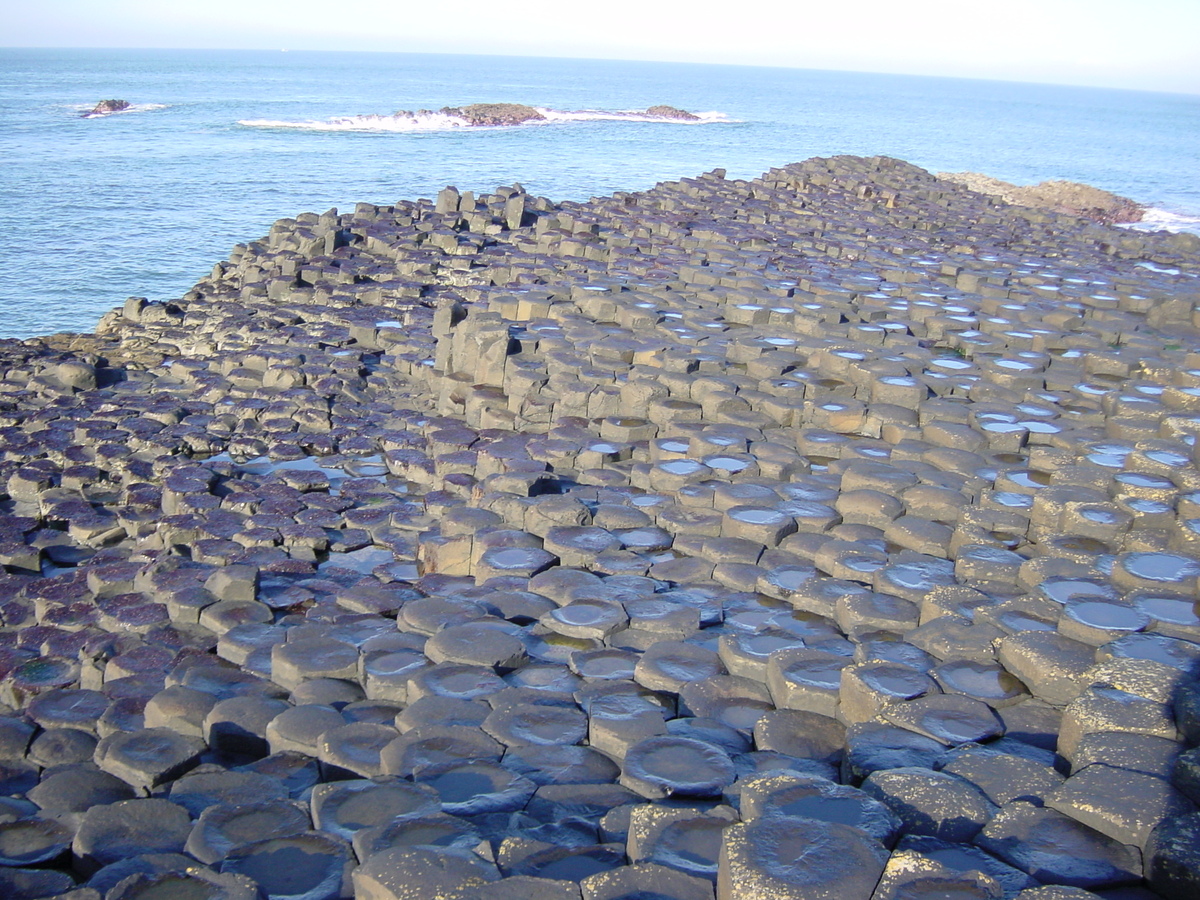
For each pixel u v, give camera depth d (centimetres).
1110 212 4472
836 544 848
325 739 600
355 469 1159
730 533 888
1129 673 585
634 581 807
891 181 3331
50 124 7250
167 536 977
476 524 916
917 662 655
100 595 891
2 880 495
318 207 4172
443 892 435
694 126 10656
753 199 2889
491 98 13950
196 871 466
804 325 1420
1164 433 973
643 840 482
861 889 413
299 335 1582
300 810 536
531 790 549
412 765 568
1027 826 484
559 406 1184
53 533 1038
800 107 16638
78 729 686
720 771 555
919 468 985
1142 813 477
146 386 1445
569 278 1798
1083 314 1616
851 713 614
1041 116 19000
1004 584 769
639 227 2309
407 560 938
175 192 4403
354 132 7738
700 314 1477
